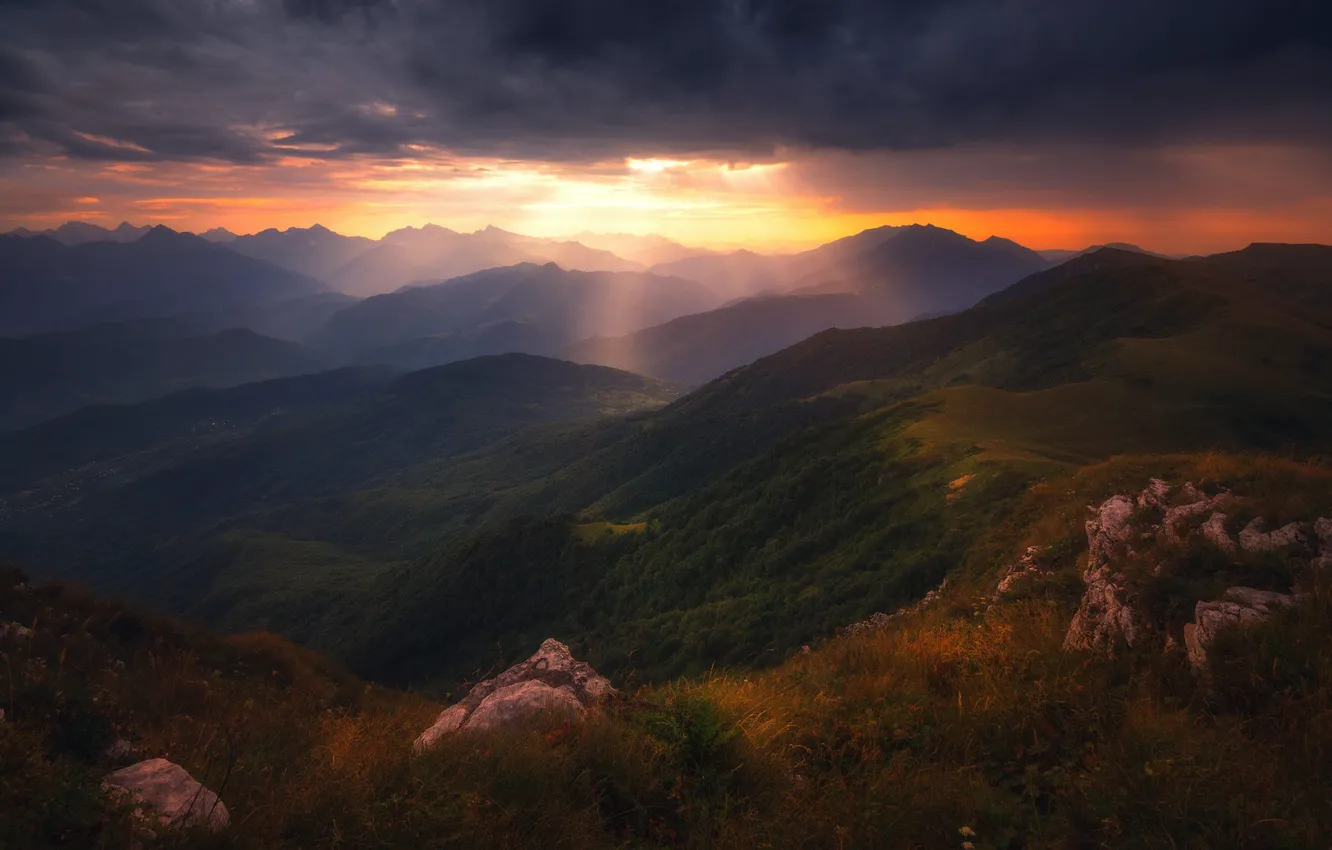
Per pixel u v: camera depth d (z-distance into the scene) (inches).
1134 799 170.7
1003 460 2640.3
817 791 201.9
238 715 329.1
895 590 2046.0
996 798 190.9
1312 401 4183.1
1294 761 181.5
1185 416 3897.6
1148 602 281.0
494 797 180.1
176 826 155.4
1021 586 466.0
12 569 543.8
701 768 206.8
